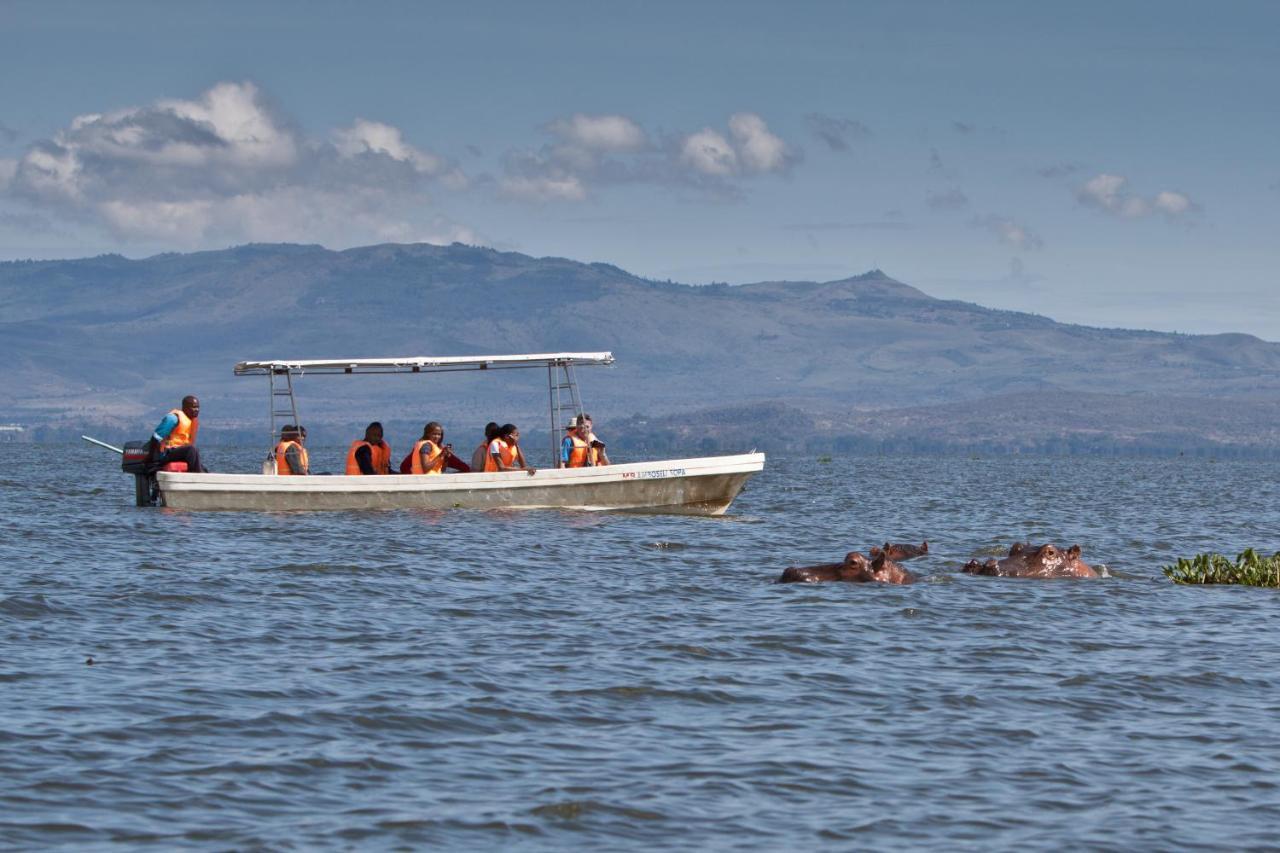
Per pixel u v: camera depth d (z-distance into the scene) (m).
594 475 106.25
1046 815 34.78
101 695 44.25
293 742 39.69
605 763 38.41
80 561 77.00
